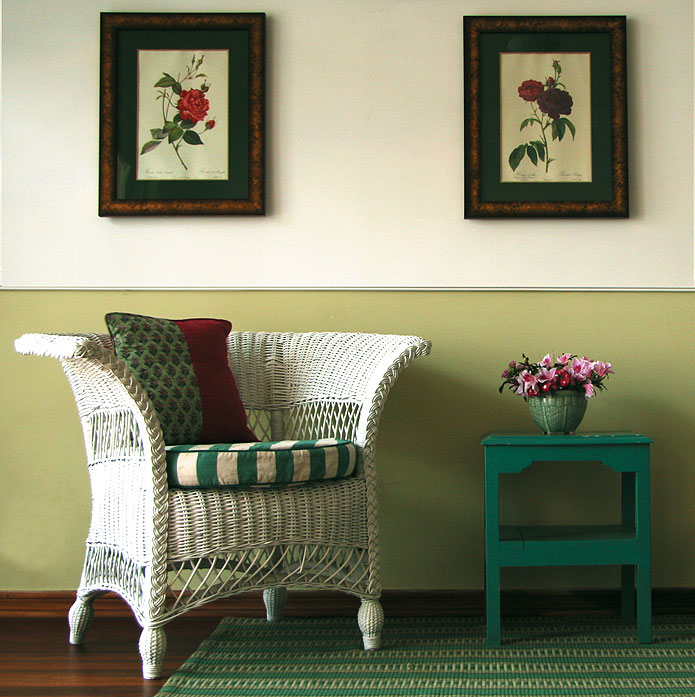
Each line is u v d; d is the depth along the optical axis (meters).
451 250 2.57
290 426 2.39
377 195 2.57
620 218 2.55
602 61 2.56
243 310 2.56
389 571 2.53
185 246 2.56
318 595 2.46
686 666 1.92
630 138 2.57
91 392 2.04
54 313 2.55
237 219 2.56
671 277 2.55
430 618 2.40
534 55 2.56
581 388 2.23
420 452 2.55
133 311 2.55
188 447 1.86
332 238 2.57
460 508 2.54
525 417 2.55
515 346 2.56
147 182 2.54
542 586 2.52
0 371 2.53
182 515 1.82
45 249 2.55
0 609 2.49
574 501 2.54
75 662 2.02
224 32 2.56
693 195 2.56
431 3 2.57
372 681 1.83
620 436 2.13
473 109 2.55
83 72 2.56
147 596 1.82
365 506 2.04
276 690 1.78
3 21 2.56
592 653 2.02
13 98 2.56
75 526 2.52
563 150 2.55
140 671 1.94
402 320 2.56
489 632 2.09
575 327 2.56
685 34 2.56
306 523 1.92
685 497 2.54
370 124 2.57
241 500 1.86
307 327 2.56
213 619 2.40
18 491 2.52
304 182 2.57
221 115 2.55
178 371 2.07
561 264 2.56
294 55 2.57
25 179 2.56
